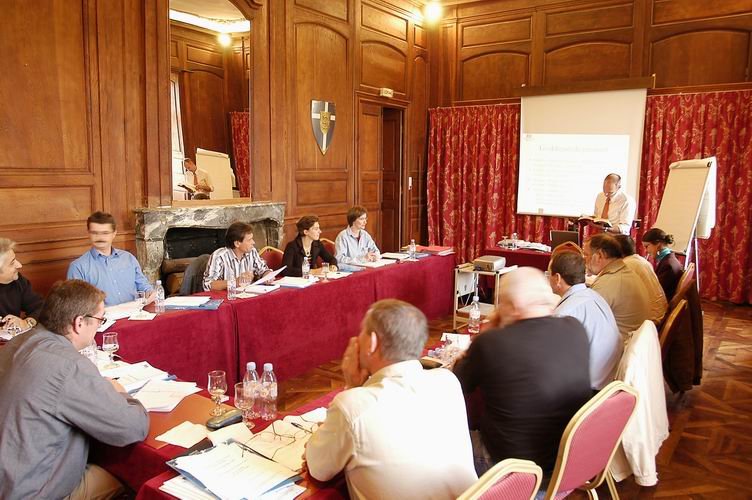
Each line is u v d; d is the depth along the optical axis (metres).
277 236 5.71
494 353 1.73
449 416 1.39
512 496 1.26
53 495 1.64
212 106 5.08
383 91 7.00
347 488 1.43
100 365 2.21
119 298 3.29
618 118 6.51
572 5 6.82
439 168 7.86
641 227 6.57
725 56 6.04
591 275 4.02
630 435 2.33
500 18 7.32
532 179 7.13
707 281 6.25
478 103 7.59
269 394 1.93
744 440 3.02
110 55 4.25
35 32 3.84
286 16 5.71
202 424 1.76
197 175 4.98
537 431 1.72
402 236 7.64
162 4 4.55
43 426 1.60
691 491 2.53
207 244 5.11
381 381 1.40
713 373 4.03
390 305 1.49
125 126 4.39
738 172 6.00
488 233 7.51
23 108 3.82
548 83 7.09
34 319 2.66
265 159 5.65
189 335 2.88
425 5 7.68
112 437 1.61
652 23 6.39
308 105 6.09
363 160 7.03
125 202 4.45
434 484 1.32
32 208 3.91
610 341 2.43
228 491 1.35
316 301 3.73
